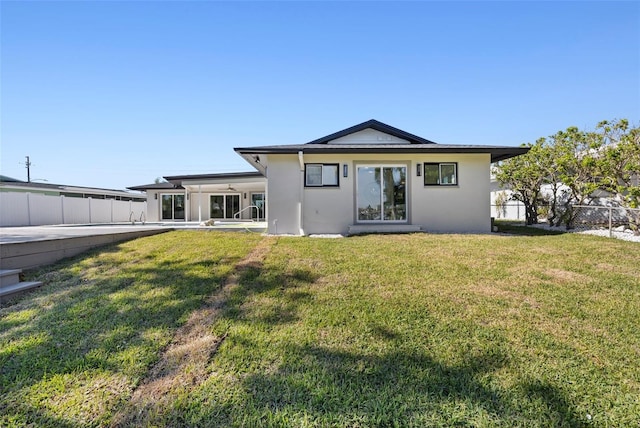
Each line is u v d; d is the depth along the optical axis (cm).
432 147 1066
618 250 696
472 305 405
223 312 395
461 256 654
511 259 628
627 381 255
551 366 274
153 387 257
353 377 264
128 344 324
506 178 1484
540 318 368
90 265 609
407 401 235
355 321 366
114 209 2359
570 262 601
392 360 287
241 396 243
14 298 461
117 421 222
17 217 1730
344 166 1145
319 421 218
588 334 329
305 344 317
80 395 249
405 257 648
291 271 554
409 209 1153
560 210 1273
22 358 302
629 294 438
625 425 211
